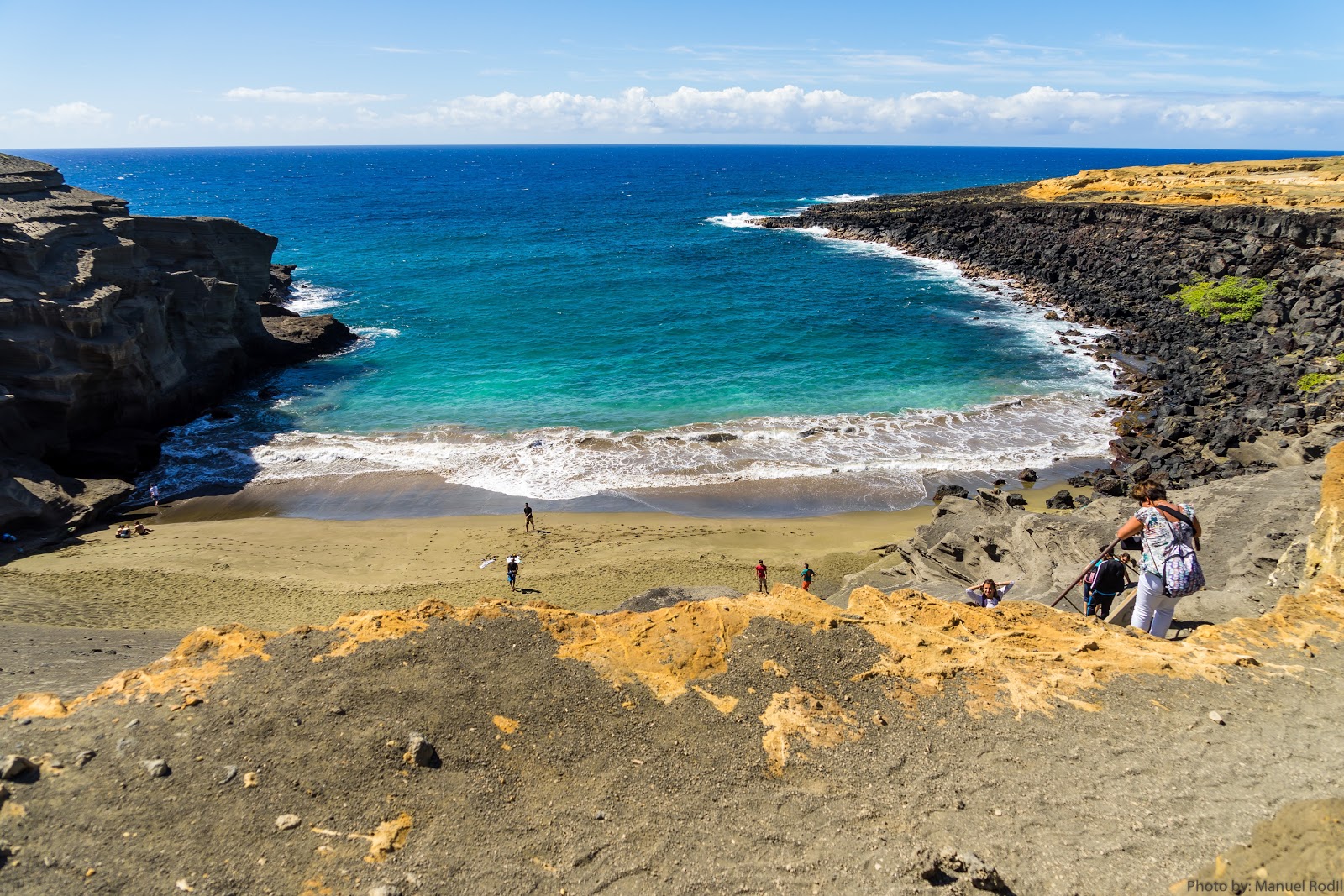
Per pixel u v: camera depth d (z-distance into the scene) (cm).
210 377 4238
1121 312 5612
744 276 7525
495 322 5925
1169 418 3606
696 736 828
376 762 768
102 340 3397
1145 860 645
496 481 3269
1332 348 4081
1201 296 5406
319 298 6712
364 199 16025
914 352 5025
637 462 3425
